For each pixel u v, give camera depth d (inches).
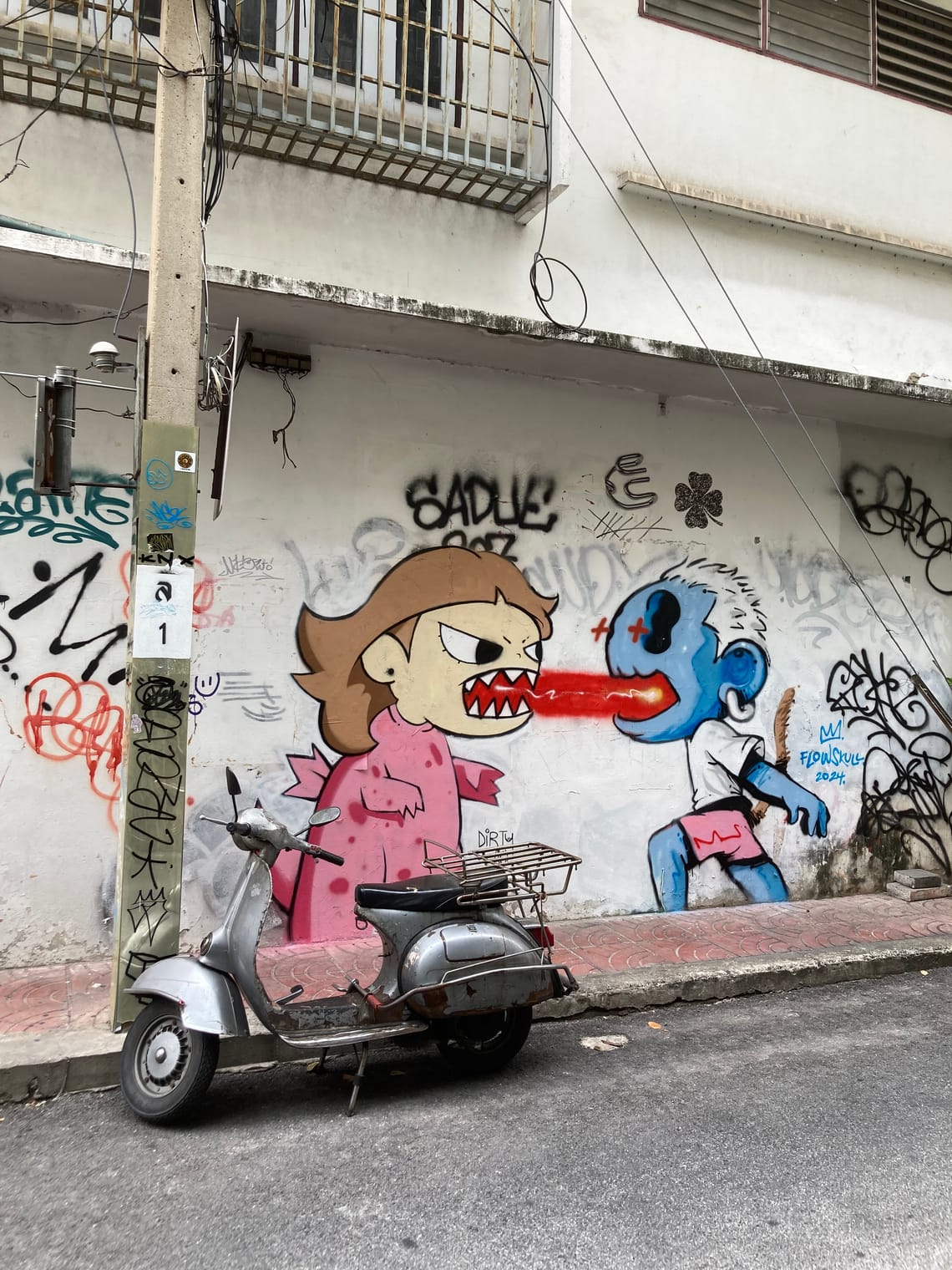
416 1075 165.2
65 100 192.1
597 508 256.8
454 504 239.5
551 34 219.0
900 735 299.7
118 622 207.3
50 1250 112.1
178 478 166.1
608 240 244.1
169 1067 143.7
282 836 151.6
